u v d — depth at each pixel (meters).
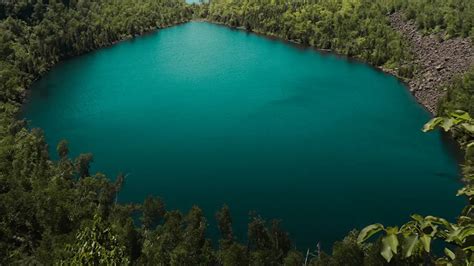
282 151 119.12
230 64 187.25
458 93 133.75
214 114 140.25
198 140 125.00
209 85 164.25
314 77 172.88
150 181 106.44
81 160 98.94
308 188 103.19
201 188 103.56
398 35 190.75
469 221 11.19
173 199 99.69
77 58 199.62
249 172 109.62
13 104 147.75
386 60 184.25
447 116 11.05
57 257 57.09
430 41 178.12
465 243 10.30
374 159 115.56
